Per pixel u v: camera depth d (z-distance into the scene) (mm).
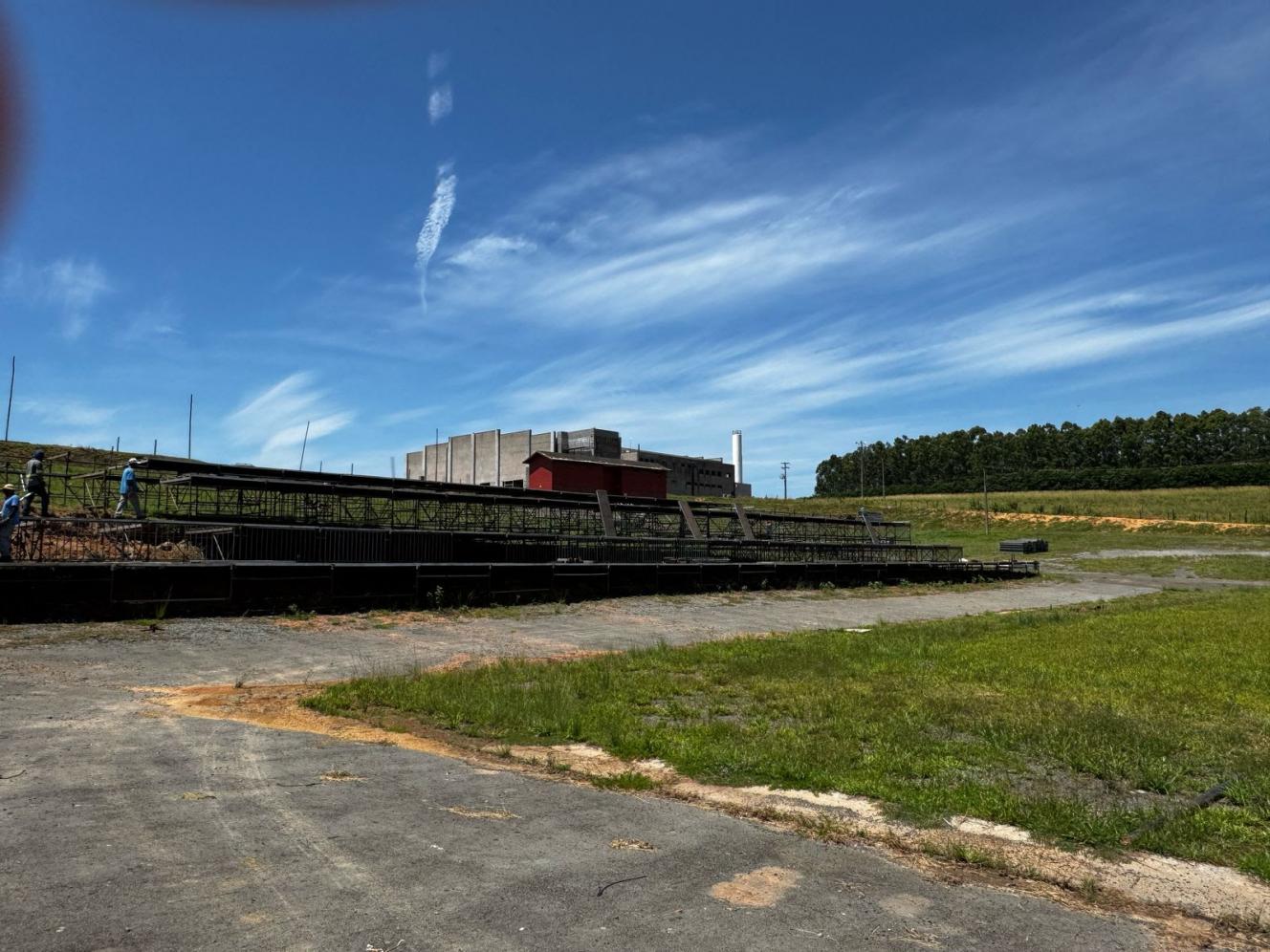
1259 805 6684
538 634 18781
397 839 5586
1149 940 4469
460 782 7219
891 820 6398
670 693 11516
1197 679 12781
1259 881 5328
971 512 90750
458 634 18156
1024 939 4426
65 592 16094
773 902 4797
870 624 23984
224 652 14312
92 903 4316
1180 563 55906
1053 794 7008
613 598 26000
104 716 9172
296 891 4621
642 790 7191
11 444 41125
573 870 5172
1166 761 7945
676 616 23391
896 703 10602
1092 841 5922
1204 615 24781
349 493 25969
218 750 7852
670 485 105562
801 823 6320
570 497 34375
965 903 4898
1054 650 16406
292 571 19234
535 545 29453
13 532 18547
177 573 17422
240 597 18359
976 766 7883
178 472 25188
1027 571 48844
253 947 3912
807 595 31484
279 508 28625
